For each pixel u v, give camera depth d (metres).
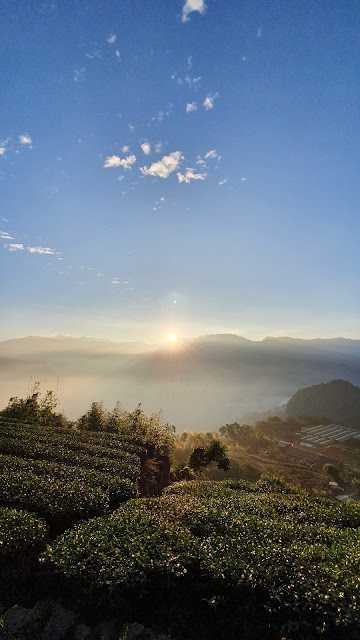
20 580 10.65
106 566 10.20
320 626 8.80
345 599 9.45
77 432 34.53
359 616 8.85
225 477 53.50
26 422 38.53
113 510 17.39
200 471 44.94
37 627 8.87
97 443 30.66
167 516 15.20
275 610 9.17
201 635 9.39
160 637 8.84
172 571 10.24
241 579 10.09
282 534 14.05
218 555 11.45
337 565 11.30
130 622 9.45
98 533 12.48
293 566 10.97
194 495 20.34
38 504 15.14
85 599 9.62
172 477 32.47
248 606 9.67
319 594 9.55
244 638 9.20
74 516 15.12
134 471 22.69
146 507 16.41
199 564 10.77
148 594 10.06
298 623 8.92
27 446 24.95
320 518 17.22
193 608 10.02
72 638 8.70
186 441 84.00
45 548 11.92
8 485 16.52
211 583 10.29
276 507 18.28
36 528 12.57
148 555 10.98
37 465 20.41
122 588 9.52
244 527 14.37
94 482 18.92
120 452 26.84
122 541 11.92
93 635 8.83
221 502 18.03
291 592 9.65
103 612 9.49
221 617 9.62
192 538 12.65
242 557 11.40
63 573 10.00
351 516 17.77
